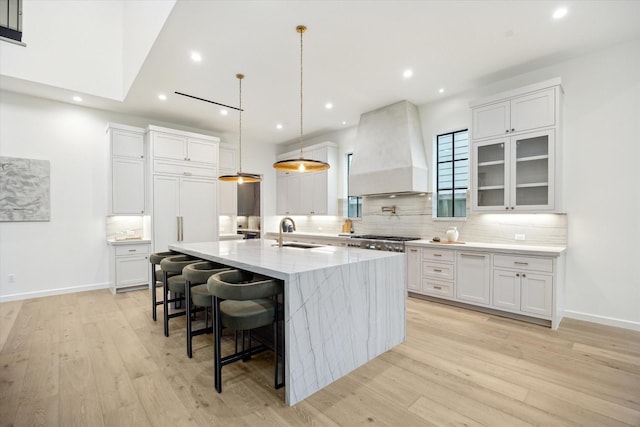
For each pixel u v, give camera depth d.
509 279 3.43
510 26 2.82
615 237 3.21
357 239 5.03
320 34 2.91
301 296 1.97
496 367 2.38
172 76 3.78
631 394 2.01
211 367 2.39
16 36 3.92
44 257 4.48
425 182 4.67
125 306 4.00
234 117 5.38
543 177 3.42
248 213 8.30
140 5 3.61
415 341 2.87
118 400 1.96
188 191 5.34
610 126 3.23
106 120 5.00
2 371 2.31
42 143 4.46
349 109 4.97
